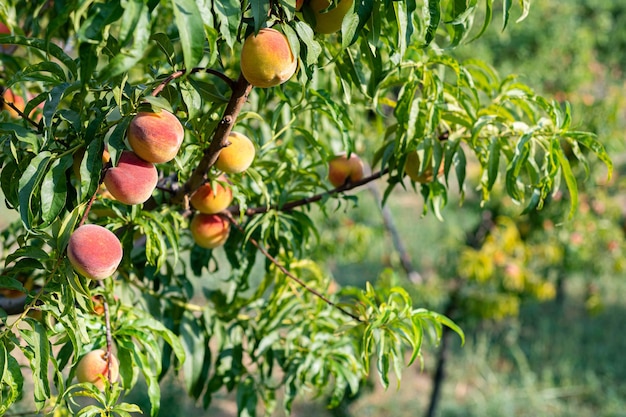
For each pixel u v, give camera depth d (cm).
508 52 732
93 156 155
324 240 555
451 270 636
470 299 619
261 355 261
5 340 164
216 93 182
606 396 798
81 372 190
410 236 951
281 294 255
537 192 215
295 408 716
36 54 243
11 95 230
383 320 216
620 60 975
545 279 685
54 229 162
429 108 210
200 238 223
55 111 163
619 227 718
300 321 262
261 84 161
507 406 757
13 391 163
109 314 206
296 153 259
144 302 240
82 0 128
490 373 819
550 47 740
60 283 165
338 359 249
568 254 634
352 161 239
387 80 220
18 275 231
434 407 670
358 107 310
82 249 157
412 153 220
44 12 267
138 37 126
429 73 212
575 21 821
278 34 159
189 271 397
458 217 692
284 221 233
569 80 745
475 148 217
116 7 128
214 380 254
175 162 184
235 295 256
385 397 777
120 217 202
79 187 193
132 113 158
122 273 237
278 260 258
